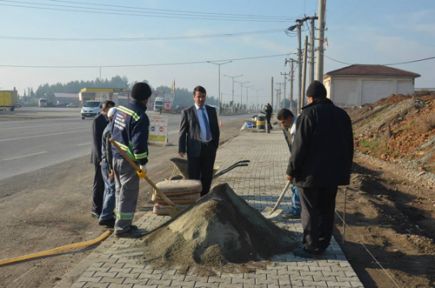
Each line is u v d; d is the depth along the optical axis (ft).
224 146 70.44
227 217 18.61
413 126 64.23
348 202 29.99
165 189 23.52
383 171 50.47
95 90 245.65
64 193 31.40
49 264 18.06
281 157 54.13
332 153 17.46
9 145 62.08
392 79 174.60
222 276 15.98
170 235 18.70
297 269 16.74
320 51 56.29
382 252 19.95
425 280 16.81
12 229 22.82
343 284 15.39
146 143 20.30
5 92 225.15
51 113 206.90
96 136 24.26
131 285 15.17
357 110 110.73
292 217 24.02
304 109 17.92
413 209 33.50
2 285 16.02
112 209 23.12
